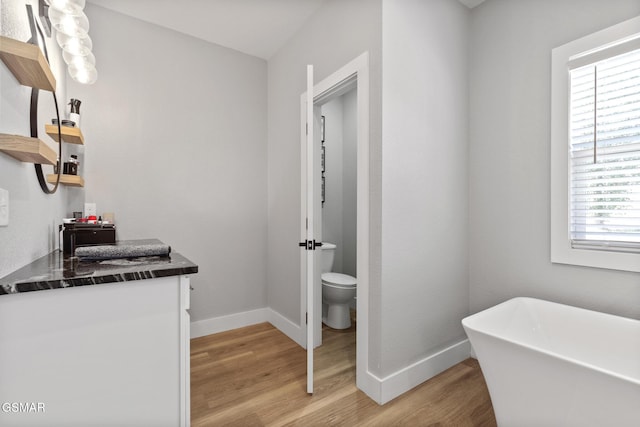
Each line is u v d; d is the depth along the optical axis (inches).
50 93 60.3
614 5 61.5
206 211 102.6
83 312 35.7
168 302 41.1
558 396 45.4
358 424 57.8
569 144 68.1
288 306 102.7
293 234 99.9
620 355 56.8
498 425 54.1
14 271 39.6
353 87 80.1
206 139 102.5
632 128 61.2
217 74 104.7
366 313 68.1
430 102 74.9
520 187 76.3
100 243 67.9
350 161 135.8
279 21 92.3
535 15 73.4
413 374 70.1
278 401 64.9
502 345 51.0
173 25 94.3
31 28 48.4
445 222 79.2
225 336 100.8
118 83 87.7
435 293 76.4
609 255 62.1
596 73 65.1
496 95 80.8
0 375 31.7
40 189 52.4
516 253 77.1
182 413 42.0
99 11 85.1
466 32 85.5
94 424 36.5
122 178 88.0
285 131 104.0
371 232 67.2
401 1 68.0
